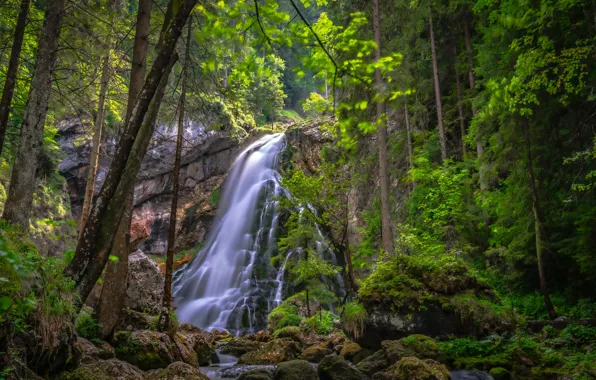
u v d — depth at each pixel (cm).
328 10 2128
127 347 940
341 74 485
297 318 1834
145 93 571
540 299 1453
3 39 1277
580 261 1285
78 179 3500
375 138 2544
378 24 1836
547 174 1508
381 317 1144
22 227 966
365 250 2327
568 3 1147
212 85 1364
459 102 2256
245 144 3781
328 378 927
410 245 1471
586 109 1406
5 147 1514
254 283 2677
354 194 2695
